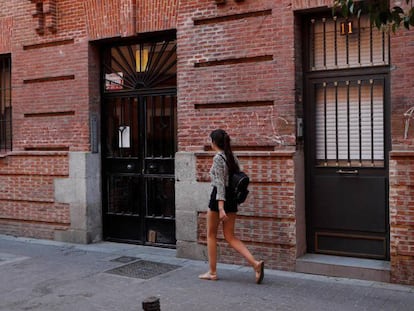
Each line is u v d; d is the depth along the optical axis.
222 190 6.75
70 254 8.84
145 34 8.95
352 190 7.39
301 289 6.66
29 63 10.17
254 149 7.80
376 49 7.18
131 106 9.46
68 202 9.73
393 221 6.76
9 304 6.29
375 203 7.23
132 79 9.40
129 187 9.55
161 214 9.21
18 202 10.40
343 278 7.11
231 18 7.92
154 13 8.71
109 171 9.75
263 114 7.68
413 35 6.61
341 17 7.41
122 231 9.67
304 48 7.65
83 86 9.52
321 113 7.62
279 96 7.54
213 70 8.09
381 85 7.16
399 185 6.71
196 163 8.20
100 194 9.79
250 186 7.72
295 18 7.47
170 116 9.01
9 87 10.84
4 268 7.95
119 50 9.55
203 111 8.19
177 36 8.41
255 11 7.70
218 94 8.04
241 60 7.86
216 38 8.05
